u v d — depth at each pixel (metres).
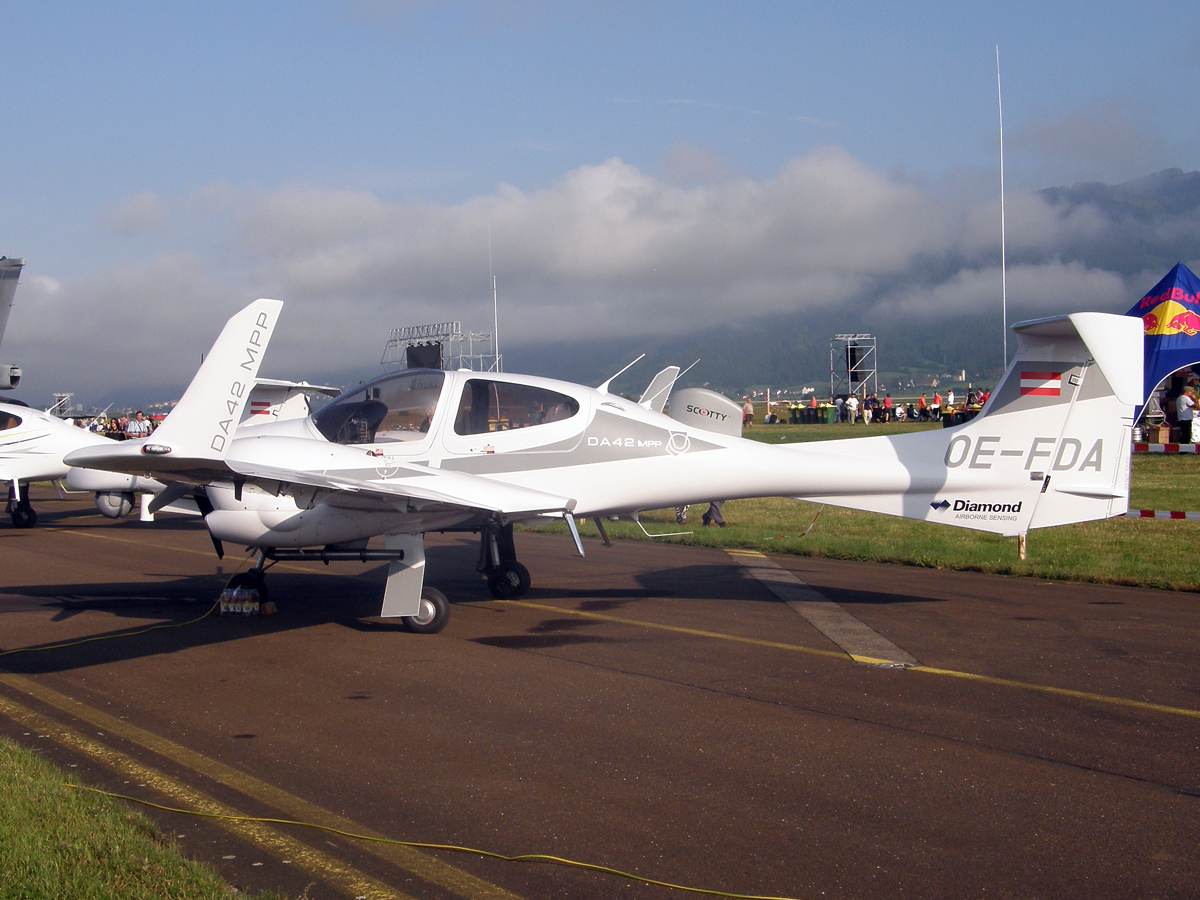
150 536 14.24
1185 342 22.27
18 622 7.99
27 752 4.63
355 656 6.82
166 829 3.87
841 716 5.41
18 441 14.94
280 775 4.49
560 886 3.42
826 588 9.62
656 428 8.84
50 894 3.20
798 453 8.77
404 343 37.00
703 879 3.48
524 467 8.69
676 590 9.52
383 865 3.57
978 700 5.73
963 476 8.48
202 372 6.74
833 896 3.36
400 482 8.02
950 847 3.75
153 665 6.55
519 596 9.12
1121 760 4.73
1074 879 3.50
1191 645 7.12
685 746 4.91
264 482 7.33
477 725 5.24
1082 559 11.02
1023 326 8.15
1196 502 15.96
